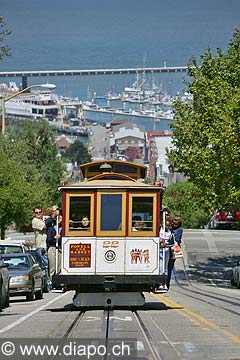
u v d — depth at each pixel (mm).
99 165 32312
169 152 62969
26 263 38594
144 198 29453
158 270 29281
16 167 69562
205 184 58500
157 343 20281
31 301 37500
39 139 125438
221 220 105812
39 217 44688
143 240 29297
